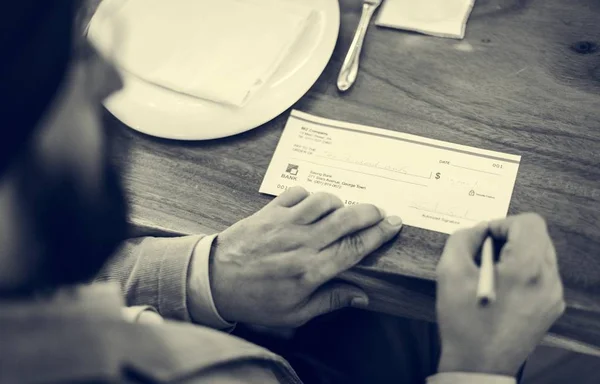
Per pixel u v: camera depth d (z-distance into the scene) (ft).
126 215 1.47
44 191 1.22
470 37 2.63
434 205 2.22
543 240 2.06
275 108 2.49
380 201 2.26
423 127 2.41
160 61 2.64
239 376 1.57
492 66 2.54
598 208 2.16
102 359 1.27
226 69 2.59
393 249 2.15
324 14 2.71
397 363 2.70
